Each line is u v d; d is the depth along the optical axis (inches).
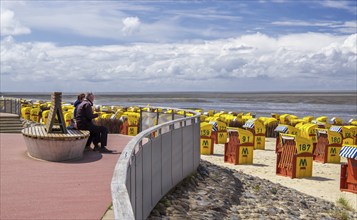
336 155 739.4
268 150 856.9
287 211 387.5
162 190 318.3
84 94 465.4
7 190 274.4
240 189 441.7
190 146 417.7
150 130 249.3
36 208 236.4
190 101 5856.3
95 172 333.1
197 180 418.9
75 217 221.6
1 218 218.5
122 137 578.6
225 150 690.8
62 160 380.5
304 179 581.0
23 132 403.2
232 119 1128.8
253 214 361.7
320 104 4793.3
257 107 3794.3
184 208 321.7
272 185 496.7
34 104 1077.8
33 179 306.0
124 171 145.3
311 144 595.8
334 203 454.3
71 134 396.8
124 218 100.4
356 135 852.0
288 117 1283.2
